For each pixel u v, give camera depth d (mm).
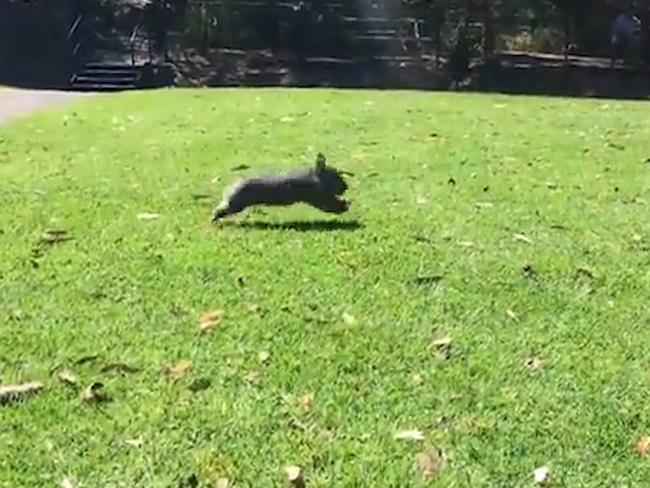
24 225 6012
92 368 4062
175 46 24516
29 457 3400
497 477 3336
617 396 3902
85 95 15078
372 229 5961
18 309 4648
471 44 22906
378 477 3312
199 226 5996
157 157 8328
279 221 6102
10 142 9266
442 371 4074
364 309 4695
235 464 3373
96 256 5414
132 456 3414
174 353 4195
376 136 9625
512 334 4461
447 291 4953
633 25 22578
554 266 5355
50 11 24969
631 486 3312
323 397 3834
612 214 6547
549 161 8375
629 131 10328
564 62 22375
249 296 4840
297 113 11398
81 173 7621
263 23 24094
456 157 8453
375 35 23969
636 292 5023
